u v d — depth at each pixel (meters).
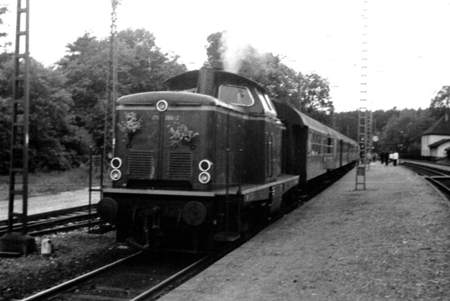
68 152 36.28
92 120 38.88
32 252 9.65
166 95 9.70
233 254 8.74
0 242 9.57
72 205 18.58
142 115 9.75
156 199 9.23
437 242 9.21
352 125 86.44
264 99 12.23
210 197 9.02
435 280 6.81
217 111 9.64
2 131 29.91
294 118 16.53
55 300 6.90
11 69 31.45
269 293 6.43
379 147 112.81
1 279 7.74
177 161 9.49
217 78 11.16
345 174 38.06
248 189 9.98
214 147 9.53
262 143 11.48
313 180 22.34
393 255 8.34
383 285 6.67
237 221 9.56
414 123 103.56
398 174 31.20
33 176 30.48
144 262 9.43
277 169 13.26
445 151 76.62
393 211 13.60
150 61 43.94
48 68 36.16
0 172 30.56
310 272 7.43
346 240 9.80
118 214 9.40
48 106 33.31
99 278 8.18
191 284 6.86
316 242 9.72
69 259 9.27
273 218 13.90
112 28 26.77
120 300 6.95
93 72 40.56
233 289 6.61
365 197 17.70
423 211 13.27
